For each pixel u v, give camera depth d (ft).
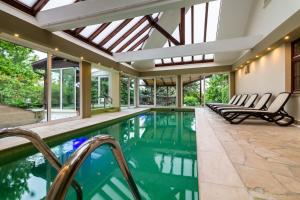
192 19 24.31
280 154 7.54
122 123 20.76
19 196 6.26
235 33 22.12
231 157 7.23
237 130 12.53
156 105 36.99
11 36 12.78
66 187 1.81
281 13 13.88
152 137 14.57
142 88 37.78
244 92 25.79
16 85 14.66
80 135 14.53
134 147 11.80
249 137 10.47
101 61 22.98
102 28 20.36
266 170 6.02
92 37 20.90
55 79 18.16
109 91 30.27
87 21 13.15
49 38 15.15
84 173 7.97
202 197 4.49
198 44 20.43
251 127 13.66
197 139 10.09
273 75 17.07
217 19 22.27
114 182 7.20
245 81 25.31
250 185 5.06
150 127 18.66
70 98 20.17
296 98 14.24
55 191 1.75
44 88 16.25
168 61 34.47
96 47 22.85
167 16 21.34
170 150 11.15
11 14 12.07
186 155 10.19
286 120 15.48
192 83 36.04
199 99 35.45
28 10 13.50
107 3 11.66
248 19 21.11
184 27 25.64
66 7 12.90
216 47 19.84
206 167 6.28
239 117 18.48
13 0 12.43
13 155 9.32
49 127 14.56
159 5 11.10
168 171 8.00
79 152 2.05
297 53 14.49
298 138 10.15
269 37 15.72
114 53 25.52
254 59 21.26
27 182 7.24
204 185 5.08
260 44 17.66
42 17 13.75
